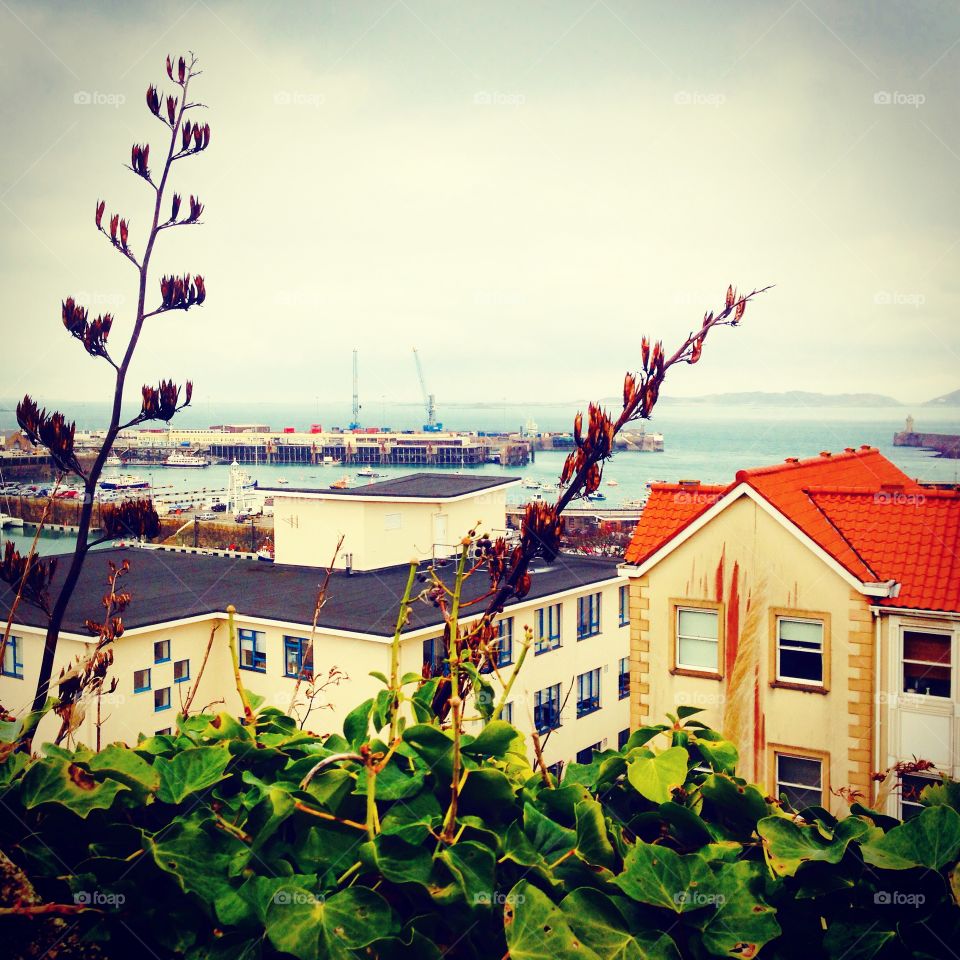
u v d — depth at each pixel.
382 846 2.90
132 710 27.69
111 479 63.94
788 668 17.09
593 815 3.06
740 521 17.27
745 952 2.81
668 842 3.37
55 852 3.07
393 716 3.29
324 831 3.04
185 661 29.09
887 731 16.28
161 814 3.19
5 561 7.50
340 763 3.22
